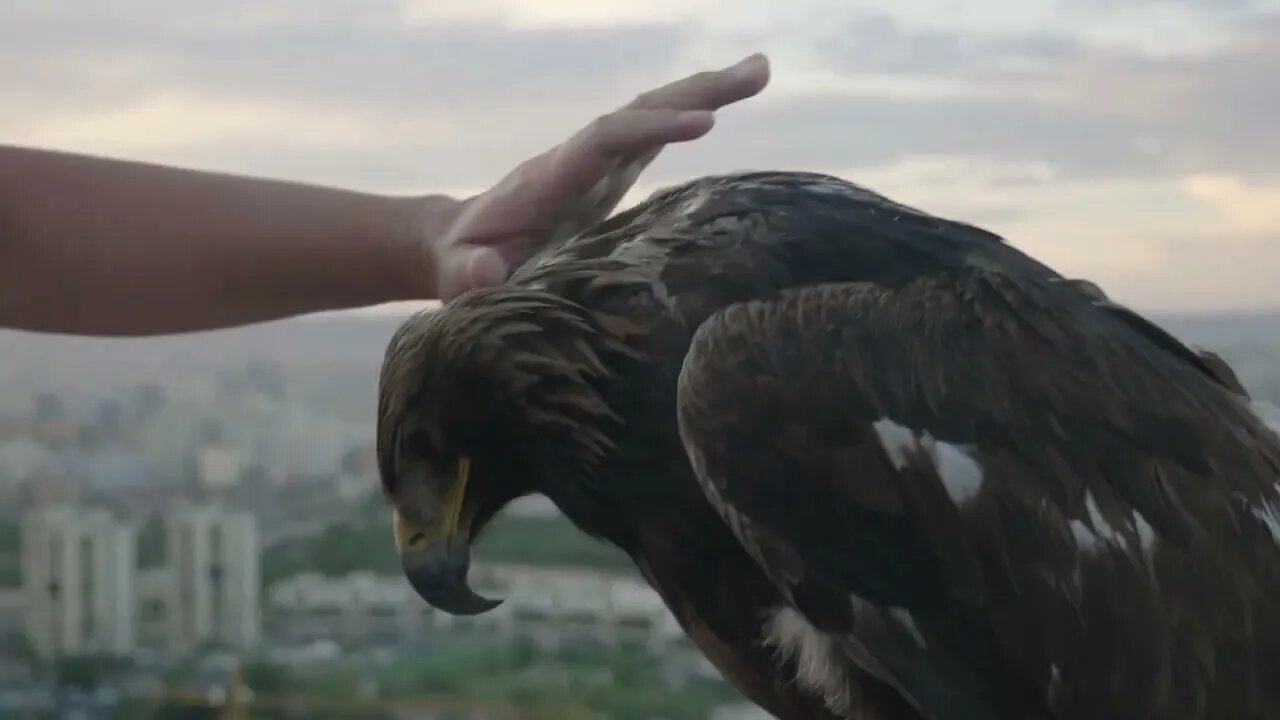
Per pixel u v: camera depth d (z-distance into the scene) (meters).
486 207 1.28
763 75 1.26
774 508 1.12
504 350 1.17
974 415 1.12
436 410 1.19
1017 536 1.11
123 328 1.43
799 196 1.19
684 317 1.16
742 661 1.20
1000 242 1.20
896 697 1.15
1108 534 1.12
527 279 1.19
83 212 1.40
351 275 1.40
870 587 1.12
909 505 1.11
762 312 1.13
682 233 1.17
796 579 1.12
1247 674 1.12
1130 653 1.11
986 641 1.12
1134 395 1.14
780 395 1.12
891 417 1.11
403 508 1.20
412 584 1.20
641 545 1.19
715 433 1.12
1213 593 1.12
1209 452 1.14
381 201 1.40
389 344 1.21
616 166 1.27
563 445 1.17
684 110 1.25
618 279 1.17
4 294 1.41
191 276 1.40
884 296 1.14
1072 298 1.17
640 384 1.16
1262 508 1.14
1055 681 1.11
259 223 1.40
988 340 1.13
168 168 1.43
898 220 1.18
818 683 1.16
